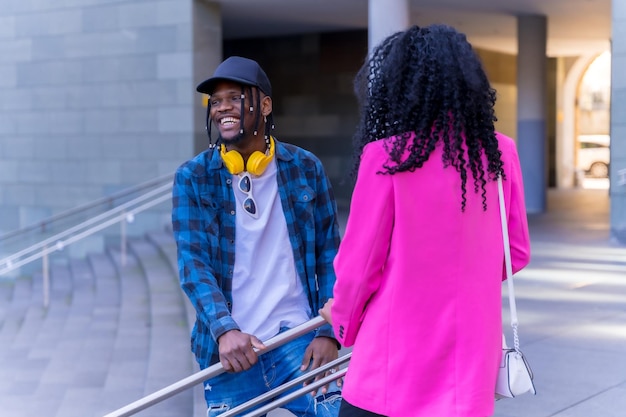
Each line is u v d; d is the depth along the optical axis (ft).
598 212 57.16
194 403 17.10
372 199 7.54
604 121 98.94
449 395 7.39
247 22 57.98
